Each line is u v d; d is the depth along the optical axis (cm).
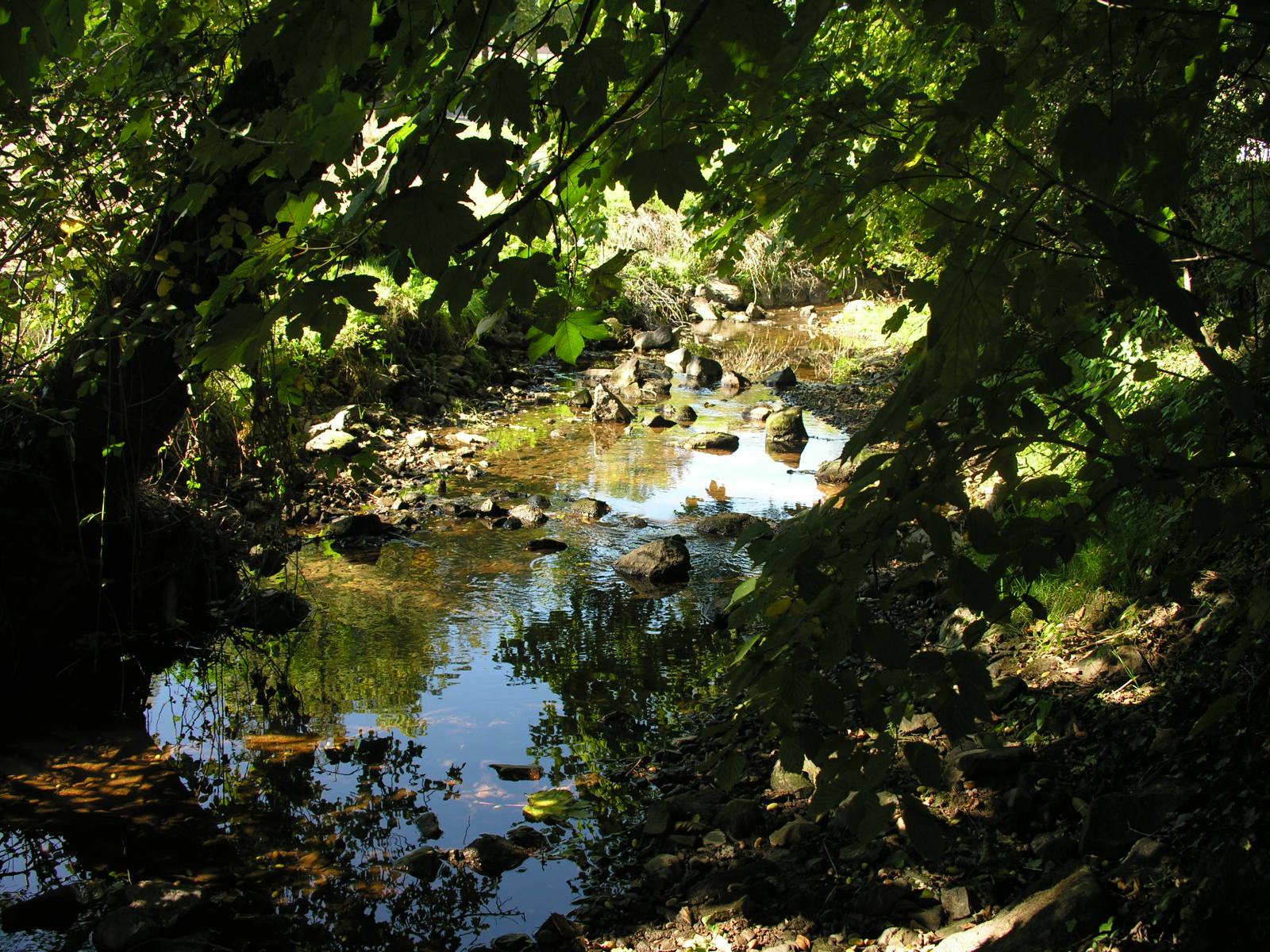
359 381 1186
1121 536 523
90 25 449
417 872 399
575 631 666
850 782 206
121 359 516
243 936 360
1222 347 244
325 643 646
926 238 269
